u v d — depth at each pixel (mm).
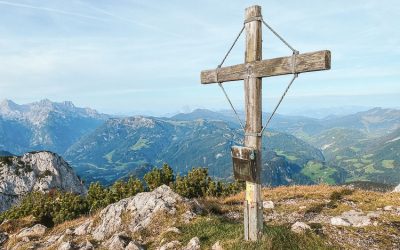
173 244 14852
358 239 13594
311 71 10570
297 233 13492
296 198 23156
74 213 31766
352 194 23453
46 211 31672
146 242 16484
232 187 32094
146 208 19750
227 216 19453
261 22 12453
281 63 11336
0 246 23016
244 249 12375
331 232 14359
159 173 34875
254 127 12562
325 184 29641
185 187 31312
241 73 12883
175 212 18828
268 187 30516
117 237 16984
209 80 14320
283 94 11547
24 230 24078
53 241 20547
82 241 18812
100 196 35875
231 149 13055
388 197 22016
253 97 12539
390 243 13227
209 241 14312
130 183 35312
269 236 12750
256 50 12414
